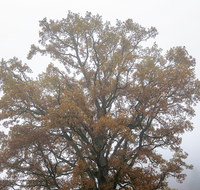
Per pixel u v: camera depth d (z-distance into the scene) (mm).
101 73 12195
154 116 9664
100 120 7867
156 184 9445
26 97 10438
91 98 11250
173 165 10547
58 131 10555
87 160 10969
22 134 9734
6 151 9773
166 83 10180
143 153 9812
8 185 9336
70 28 15289
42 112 11484
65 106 8047
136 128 11742
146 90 10422
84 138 9422
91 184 7719
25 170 9859
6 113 10602
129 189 8930
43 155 9695
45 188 10648
